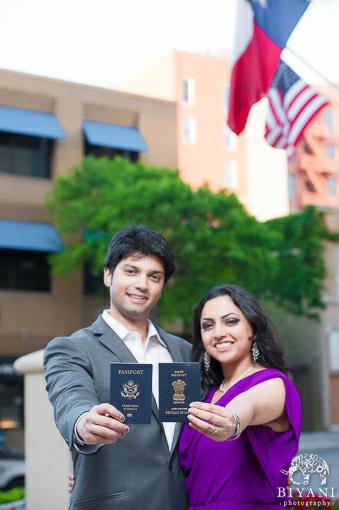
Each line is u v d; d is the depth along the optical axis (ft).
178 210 75.20
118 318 11.26
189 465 10.75
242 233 77.10
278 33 28.89
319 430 96.89
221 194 78.95
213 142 137.49
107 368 10.64
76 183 81.76
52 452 21.04
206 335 11.40
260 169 142.92
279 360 11.37
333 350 98.37
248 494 10.35
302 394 99.09
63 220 81.66
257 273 79.77
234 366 11.42
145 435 10.46
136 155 93.04
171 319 77.77
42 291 85.46
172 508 10.48
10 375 82.23
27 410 22.53
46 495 21.09
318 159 154.61
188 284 75.46
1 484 40.65
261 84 29.37
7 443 81.97
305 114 32.17
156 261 11.17
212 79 138.82
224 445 10.52
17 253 84.64
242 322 11.28
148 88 139.64
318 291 97.25
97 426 8.65
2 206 84.07
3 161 86.02
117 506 10.14
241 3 29.94
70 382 10.09
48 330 84.58
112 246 11.28
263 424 10.44
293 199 150.61
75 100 89.25
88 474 10.25
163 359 11.50
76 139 88.74
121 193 76.59
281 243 98.94
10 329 82.69
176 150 94.89
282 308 98.68
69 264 80.64
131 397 9.37
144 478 10.32
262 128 142.82
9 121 83.56
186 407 9.62
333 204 155.22
